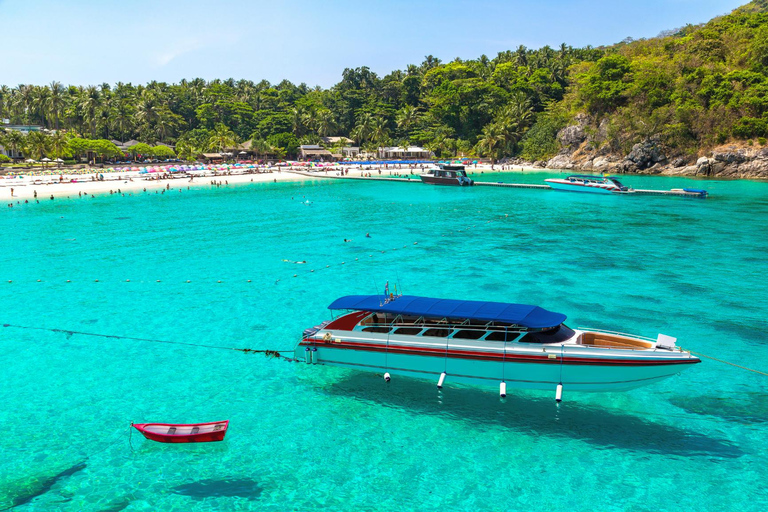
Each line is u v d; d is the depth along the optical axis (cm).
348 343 2052
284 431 1797
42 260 4288
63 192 9519
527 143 16225
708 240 4966
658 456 1638
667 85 13150
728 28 14075
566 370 1809
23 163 12962
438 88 18575
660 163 12925
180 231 5706
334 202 8350
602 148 14125
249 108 18875
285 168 14500
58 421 1852
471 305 2059
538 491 1487
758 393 2016
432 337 1961
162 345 2533
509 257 4306
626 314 2852
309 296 3306
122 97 18800
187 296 3309
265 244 4947
